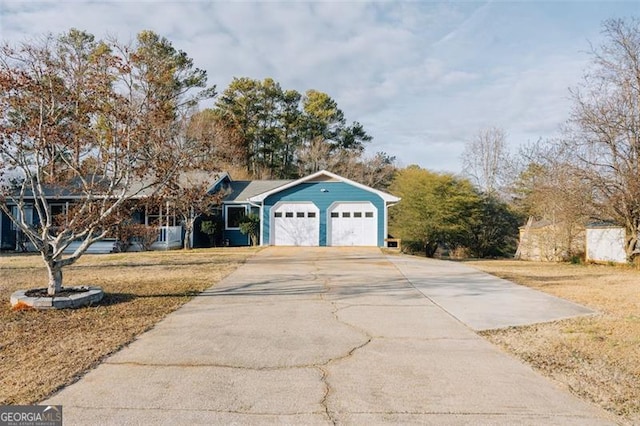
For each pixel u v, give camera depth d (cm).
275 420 350
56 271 800
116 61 960
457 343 574
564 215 1900
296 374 454
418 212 2584
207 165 1775
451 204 2561
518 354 530
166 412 363
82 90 818
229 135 3134
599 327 660
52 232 1388
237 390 411
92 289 834
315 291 948
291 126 4131
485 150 3628
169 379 438
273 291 943
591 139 1762
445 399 394
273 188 2434
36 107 793
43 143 760
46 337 582
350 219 2206
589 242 1998
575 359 511
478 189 3192
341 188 2211
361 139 4400
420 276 1203
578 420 354
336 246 2183
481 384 431
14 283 1025
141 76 1373
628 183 1670
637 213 1722
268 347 548
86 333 603
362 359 505
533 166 2592
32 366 472
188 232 2073
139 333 607
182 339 579
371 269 1337
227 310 757
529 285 1095
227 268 1327
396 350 541
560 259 2097
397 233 2684
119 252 2030
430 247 2673
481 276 1228
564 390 418
